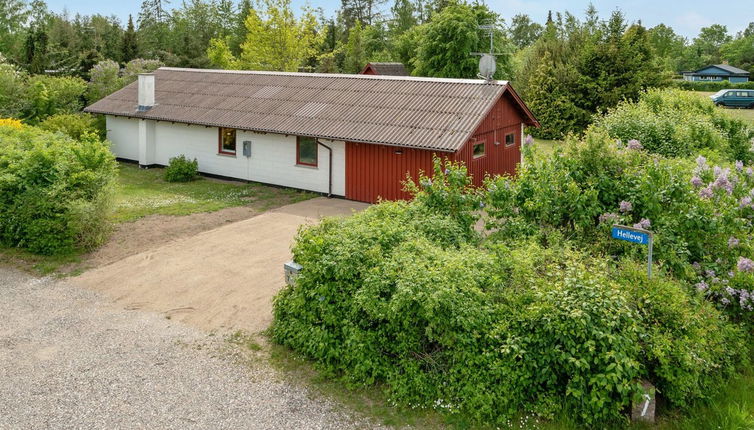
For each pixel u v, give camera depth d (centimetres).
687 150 1958
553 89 3600
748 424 723
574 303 752
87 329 1017
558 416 737
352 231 955
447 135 1741
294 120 2030
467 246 974
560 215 1058
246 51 4903
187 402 795
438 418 755
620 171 1088
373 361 827
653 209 1022
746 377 837
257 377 856
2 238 1447
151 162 2439
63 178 1427
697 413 752
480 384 754
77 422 750
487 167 2014
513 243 1012
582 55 3534
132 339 979
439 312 780
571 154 1124
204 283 1223
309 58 5506
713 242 1009
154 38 6538
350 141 1848
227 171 2241
